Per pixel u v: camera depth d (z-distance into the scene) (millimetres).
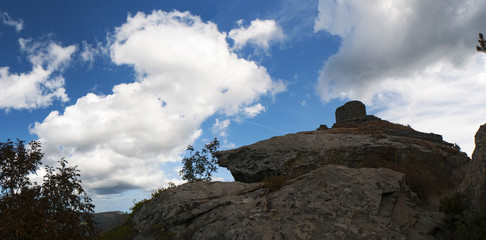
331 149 16172
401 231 7633
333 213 8141
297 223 7688
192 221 9352
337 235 7055
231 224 8148
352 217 7953
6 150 8023
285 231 7371
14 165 8094
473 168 8742
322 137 18906
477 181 8125
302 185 10117
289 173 14781
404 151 15641
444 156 16344
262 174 15367
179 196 10867
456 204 8531
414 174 12797
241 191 11016
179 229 9148
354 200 8930
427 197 12070
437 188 12945
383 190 9688
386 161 14820
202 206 9797
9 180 7879
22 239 6711
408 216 8797
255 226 7738
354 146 16250
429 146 17297
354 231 7262
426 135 21734
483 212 6879
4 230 6355
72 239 7473
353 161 15578
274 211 8586
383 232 7359
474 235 6793
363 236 7070
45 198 7383
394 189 9883
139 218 11352
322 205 8594
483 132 9086
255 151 17391
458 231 7352
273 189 10969
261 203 9203
